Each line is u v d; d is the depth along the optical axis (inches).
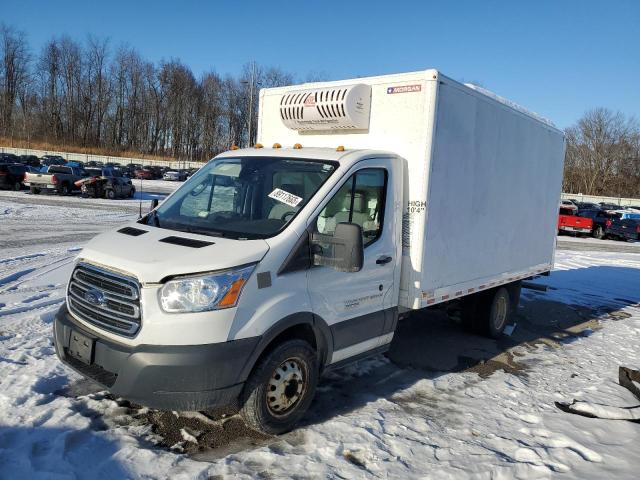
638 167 3161.9
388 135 210.5
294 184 180.5
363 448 160.9
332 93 212.4
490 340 302.4
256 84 2500.0
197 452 154.8
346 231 157.8
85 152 3371.1
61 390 186.4
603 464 161.0
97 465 142.3
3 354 211.6
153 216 188.9
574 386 233.0
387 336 205.3
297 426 173.9
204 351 140.5
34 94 3614.7
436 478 146.9
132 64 3730.3
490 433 179.2
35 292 316.8
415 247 205.3
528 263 311.9
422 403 202.8
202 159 3754.9
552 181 333.4
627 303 443.5
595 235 1254.9
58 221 692.7
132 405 178.1
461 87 219.5
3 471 135.0
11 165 1218.6
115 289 149.6
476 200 242.7
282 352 159.5
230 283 145.1
